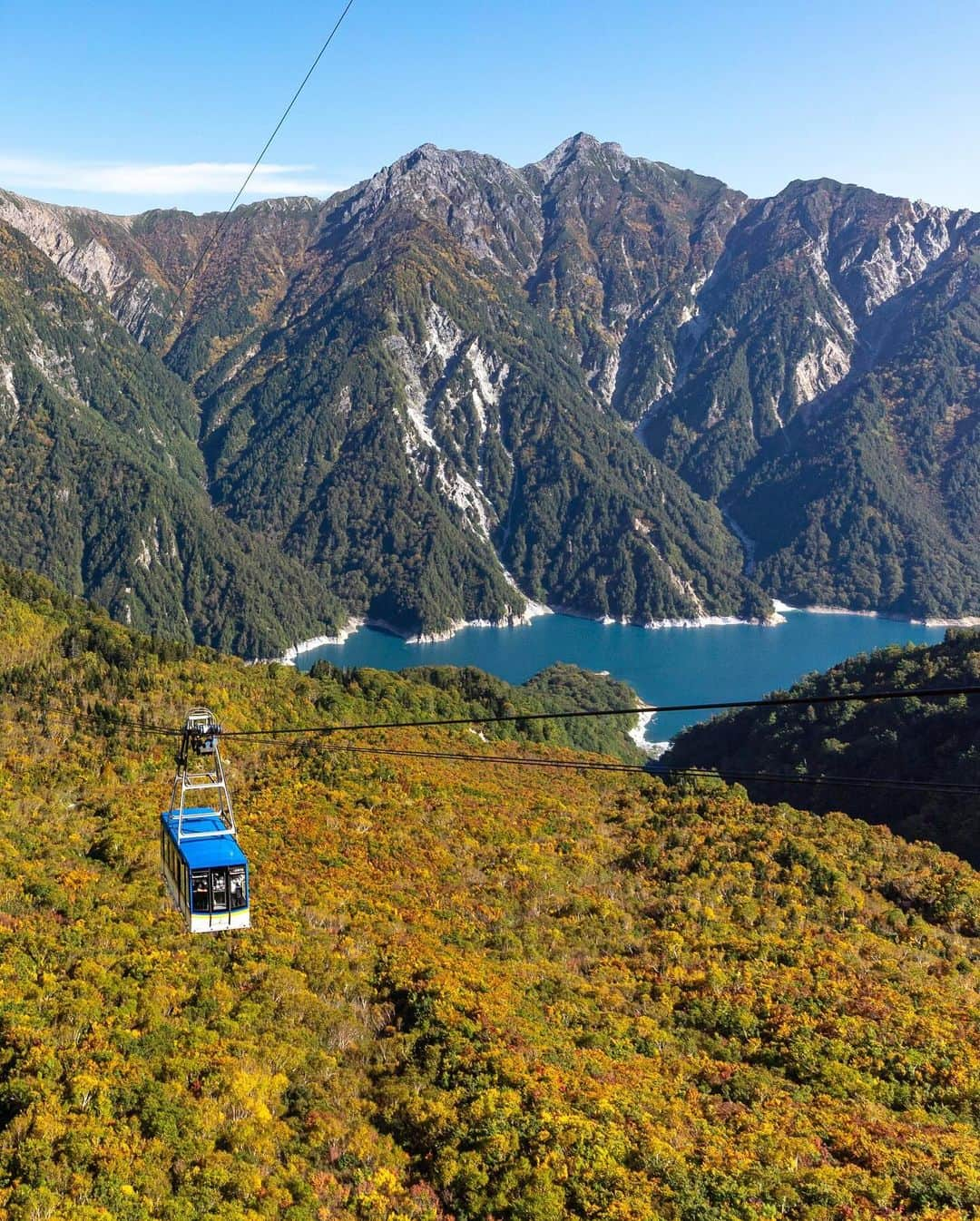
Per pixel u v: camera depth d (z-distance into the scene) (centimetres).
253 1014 5091
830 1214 3684
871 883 7938
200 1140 4062
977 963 6656
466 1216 3781
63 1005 4953
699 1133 4303
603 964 6319
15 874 6912
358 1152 4125
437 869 7781
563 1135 4106
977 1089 4772
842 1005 5675
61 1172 3791
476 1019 5181
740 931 6906
